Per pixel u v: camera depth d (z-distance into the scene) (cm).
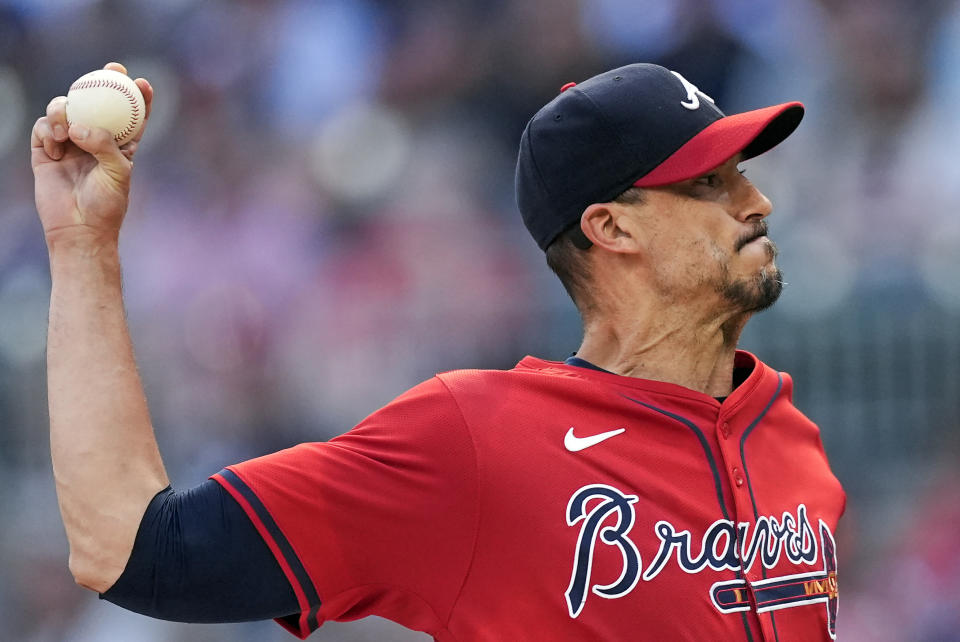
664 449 752
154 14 3347
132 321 2639
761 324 2258
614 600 705
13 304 2516
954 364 2222
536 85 3062
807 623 757
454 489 717
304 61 3241
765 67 2909
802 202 2578
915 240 2370
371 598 739
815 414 2239
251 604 704
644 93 788
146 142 3170
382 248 2784
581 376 779
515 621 711
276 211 2966
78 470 690
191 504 706
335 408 2439
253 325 2602
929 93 2903
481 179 2997
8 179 3228
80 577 696
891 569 2184
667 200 787
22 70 3353
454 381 755
